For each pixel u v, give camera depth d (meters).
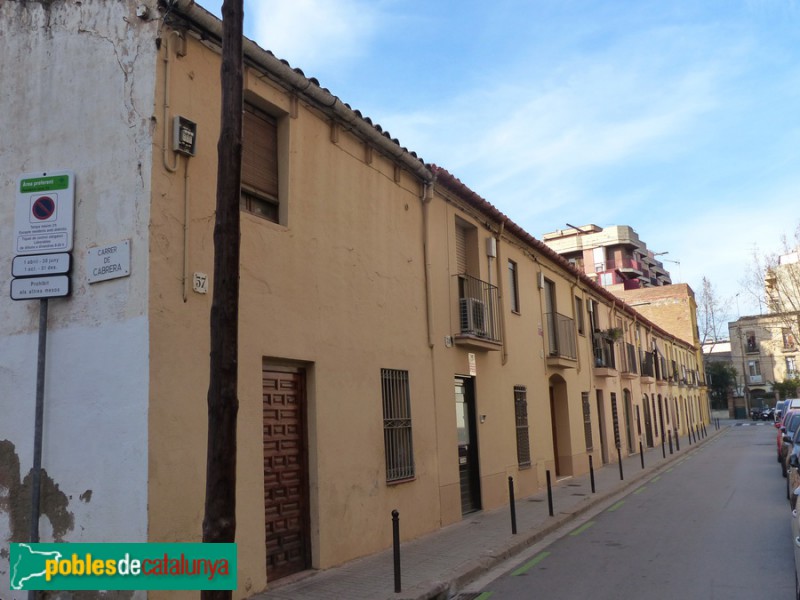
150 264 6.48
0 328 7.12
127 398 6.38
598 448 22.91
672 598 7.16
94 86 7.08
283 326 8.28
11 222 7.26
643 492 16.62
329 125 9.63
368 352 10.05
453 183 13.05
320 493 8.68
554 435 20.05
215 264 5.27
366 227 10.34
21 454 6.78
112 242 6.67
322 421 8.87
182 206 6.92
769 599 6.95
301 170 8.95
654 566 8.66
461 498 12.94
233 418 5.13
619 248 69.00
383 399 10.38
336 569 8.66
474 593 7.98
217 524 5.04
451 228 13.38
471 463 13.61
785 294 39.72
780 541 9.86
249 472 7.46
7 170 7.37
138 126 6.76
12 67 7.56
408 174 11.79
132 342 6.43
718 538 10.27
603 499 15.43
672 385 43.38
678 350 49.03
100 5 7.21
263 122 8.62
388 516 10.06
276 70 8.30
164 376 6.48
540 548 10.42
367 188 10.48
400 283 11.21
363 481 9.56
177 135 6.86
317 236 9.13
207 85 7.39
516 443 15.71
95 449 6.45
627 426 28.64
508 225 15.88
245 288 7.72
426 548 10.02
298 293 8.62
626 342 30.03
